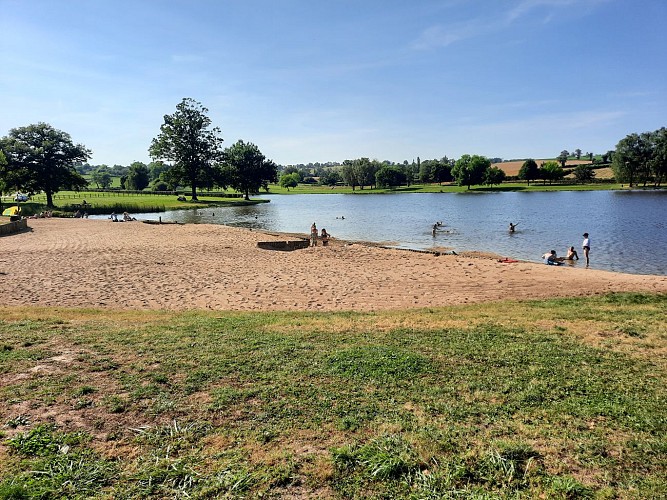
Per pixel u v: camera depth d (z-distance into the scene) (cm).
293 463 439
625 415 548
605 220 4569
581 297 1470
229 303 1470
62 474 417
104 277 1862
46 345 804
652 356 769
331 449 462
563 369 707
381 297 1564
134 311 1262
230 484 407
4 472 423
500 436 499
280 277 1922
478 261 2309
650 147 9994
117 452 462
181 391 614
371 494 396
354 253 2619
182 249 2723
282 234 3703
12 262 2192
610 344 842
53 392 597
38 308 1238
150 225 4281
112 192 10981
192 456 454
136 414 546
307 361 739
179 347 809
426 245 3222
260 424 526
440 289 1688
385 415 551
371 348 811
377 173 15062
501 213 5659
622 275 1912
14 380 636
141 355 761
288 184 16850
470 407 574
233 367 707
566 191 10838
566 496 387
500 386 643
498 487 407
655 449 464
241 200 9062
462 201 8425
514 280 1825
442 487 403
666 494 389
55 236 3350
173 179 8375
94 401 575
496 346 834
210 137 8394
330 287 1728
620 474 422
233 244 2991
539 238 3459
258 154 9725
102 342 834
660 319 1058
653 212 5350
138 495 394
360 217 5588
